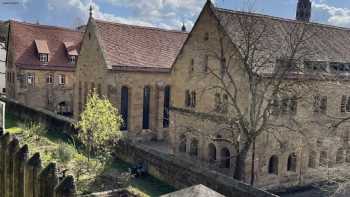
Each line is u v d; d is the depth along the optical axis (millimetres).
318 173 35156
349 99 36969
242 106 30359
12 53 56500
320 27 40000
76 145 30016
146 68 44031
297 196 31391
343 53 38094
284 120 31938
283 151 32344
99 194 18500
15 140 11500
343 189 25641
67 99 58969
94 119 25391
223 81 30016
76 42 61000
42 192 9602
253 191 20297
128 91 43531
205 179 22859
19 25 57938
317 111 34406
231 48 31250
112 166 27391
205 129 34344
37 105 56406
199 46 35062
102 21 45938
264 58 30641
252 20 30484
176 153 38625
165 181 25734
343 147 37156
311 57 34500
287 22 37469
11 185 11648
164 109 46438
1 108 21234
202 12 34406
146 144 43781
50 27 60500
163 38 49750
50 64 56875
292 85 29734
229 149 31781
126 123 44062
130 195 19391
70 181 8945
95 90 39719
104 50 42812
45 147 28297
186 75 37094
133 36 47094
